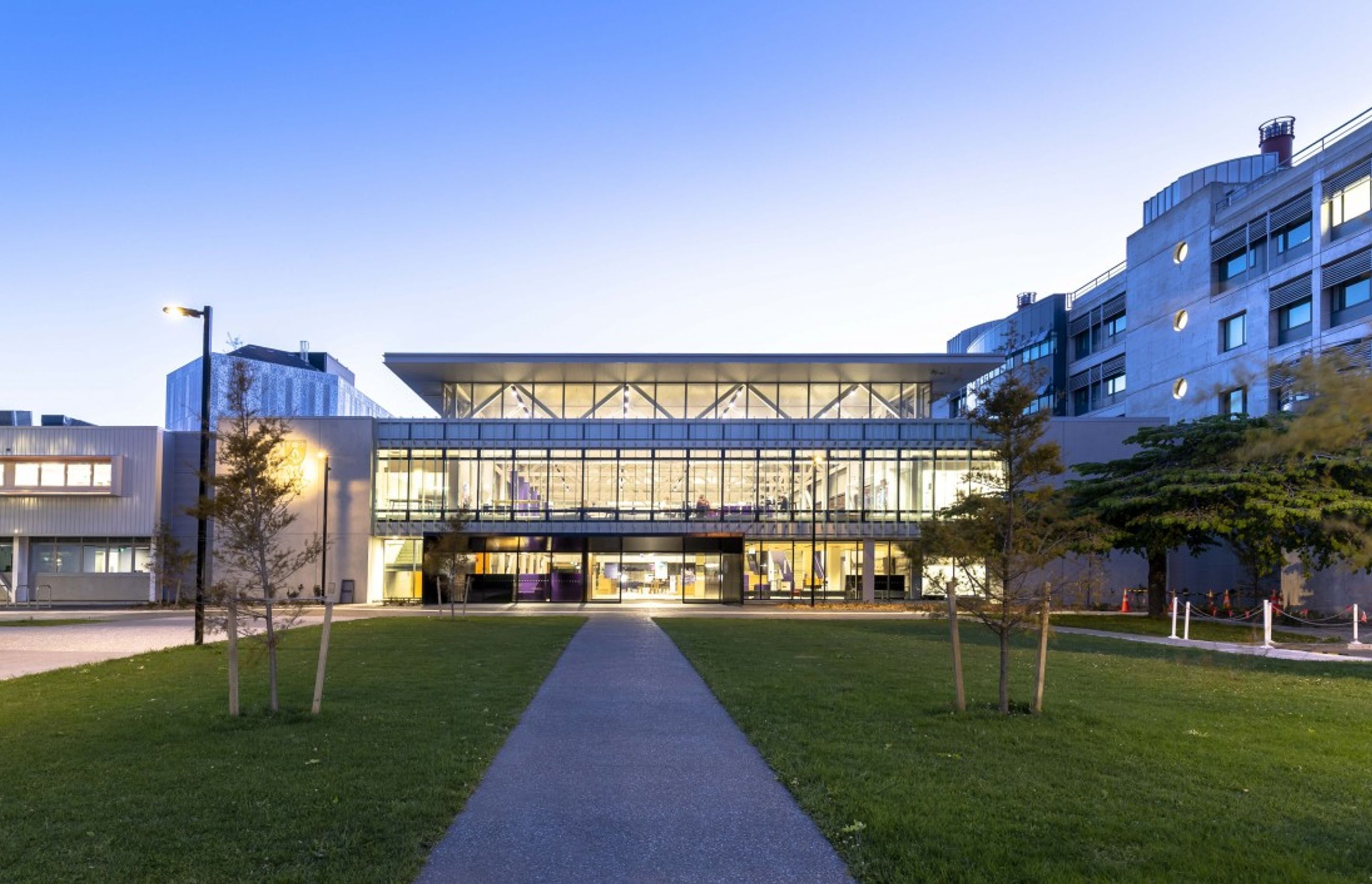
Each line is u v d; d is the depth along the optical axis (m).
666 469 49.47
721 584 48.22
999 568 12.95
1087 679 16.23
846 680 15.69
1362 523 25.19
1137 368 56.47
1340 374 5.40
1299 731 11.20
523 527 48.66
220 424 35.03
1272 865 6.25
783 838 7.02
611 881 6.12
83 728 10.95
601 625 30.20
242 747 9.80
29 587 47.25
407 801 7.73
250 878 5.95
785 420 50.09
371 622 32.09
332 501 47.47
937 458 50.03
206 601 12.98
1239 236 47.09
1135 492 32.19
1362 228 38.34
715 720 11.98
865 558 49.59
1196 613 37.22
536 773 9.04
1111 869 6.14
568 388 52.22
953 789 8.17
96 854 6.39
